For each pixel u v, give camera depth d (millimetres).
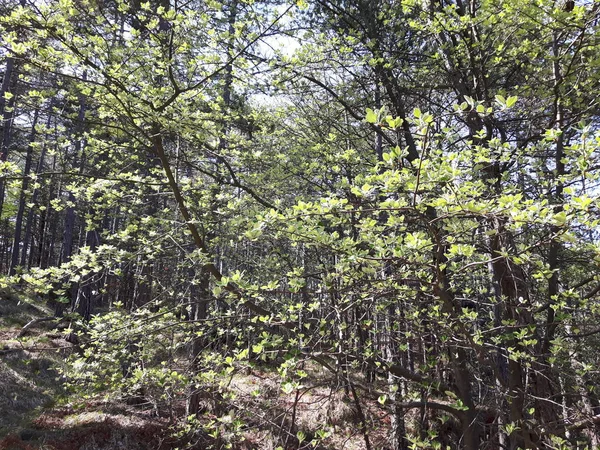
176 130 4625
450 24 4555
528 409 4391
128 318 4523
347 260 2852
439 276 3248
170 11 3887
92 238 11016
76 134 5832
